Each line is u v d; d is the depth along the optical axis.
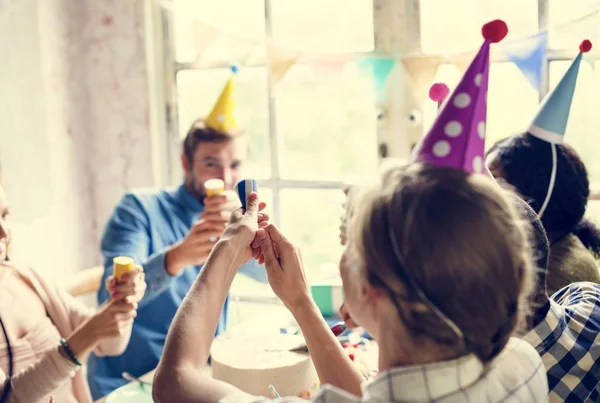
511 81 2.06
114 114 2.41
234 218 0.98
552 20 2.02
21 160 2.23
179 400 0.81
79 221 2.43
